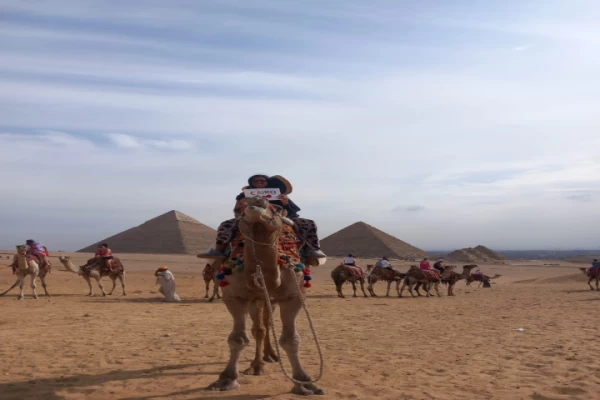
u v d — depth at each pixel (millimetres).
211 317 17375
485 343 11867
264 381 8094
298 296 7465
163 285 24078
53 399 7324
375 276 30562
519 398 7281
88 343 11727
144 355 10305
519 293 32000
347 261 30281
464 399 7203
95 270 26781
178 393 7488
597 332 13461
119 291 30422
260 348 8656
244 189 8492
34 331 13594
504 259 125812
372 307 22062
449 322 16109
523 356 10234
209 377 8438
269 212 7070
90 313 18125
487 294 32344
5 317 16656
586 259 152000
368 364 9492
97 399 7305
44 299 24125
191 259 81625
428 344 11789
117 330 13867
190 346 11336
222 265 7922
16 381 8281
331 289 36469
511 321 16141
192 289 32562
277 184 8672
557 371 8875
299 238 8164
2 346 11320
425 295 32875
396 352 10766
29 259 24625
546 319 16594
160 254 93875
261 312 8625
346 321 16516
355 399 7164
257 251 7066
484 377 8492
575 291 33344
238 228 7734
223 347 11188
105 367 9234
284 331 7461
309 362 9688
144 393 7535
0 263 54125
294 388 7383
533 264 110625
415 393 7469
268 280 7117
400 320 16797
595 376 8492
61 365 9398
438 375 8641
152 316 17500
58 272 46812
